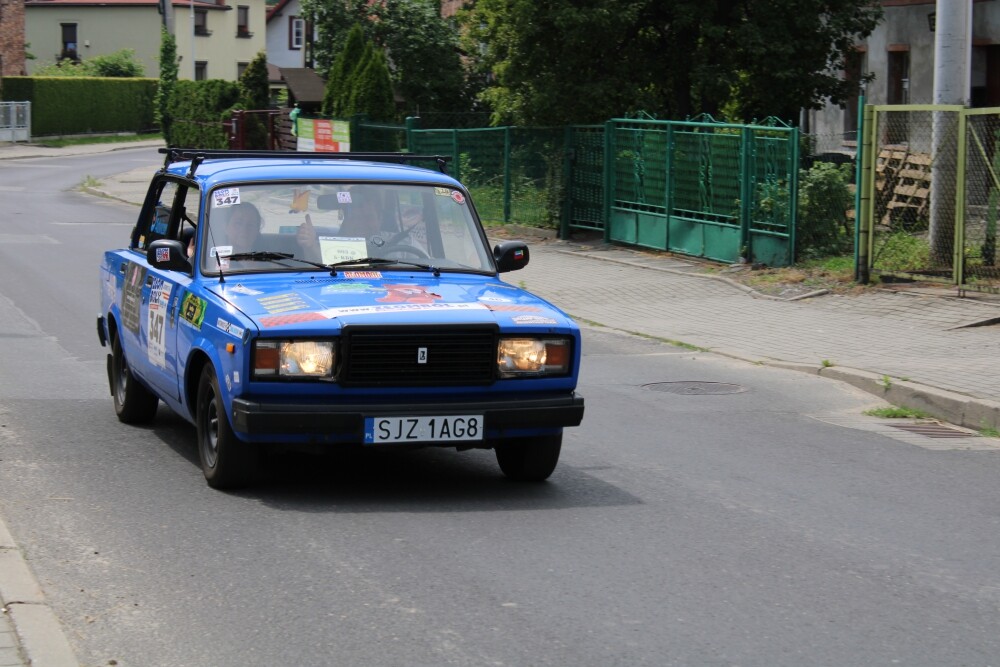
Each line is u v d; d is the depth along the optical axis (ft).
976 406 33.45
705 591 18.90
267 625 17.15
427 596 18.43
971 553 21.31
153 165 173.68
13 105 208.44
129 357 30.17
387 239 26.61
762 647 16.58
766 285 57.21
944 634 17.21
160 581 18.99
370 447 23.16
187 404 25.71
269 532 21.70
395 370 22.98
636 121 71.26
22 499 23.72
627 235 73.20
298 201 26.48
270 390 22.59
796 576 19.77
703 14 77.87
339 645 16.44
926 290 52.54
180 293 26.03
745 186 62.44
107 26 254.47
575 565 20.10
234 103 145.18
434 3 136.56
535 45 79.20
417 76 132.77
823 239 61.21
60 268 67.10
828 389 38.22
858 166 54.44
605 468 27.50
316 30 158.30
